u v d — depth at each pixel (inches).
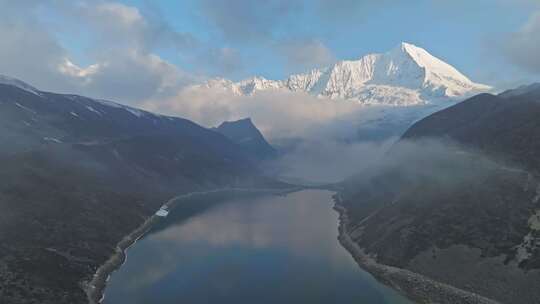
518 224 4426.7
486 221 4685.0
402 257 4827.8
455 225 4859.7
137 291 4197.8
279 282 4549.7
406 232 5137.8
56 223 5201.8
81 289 3991.1
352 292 4296.3
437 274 4350.4
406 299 4131.4
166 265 5017.2
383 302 4067.4
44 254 4335.6
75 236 5113.2
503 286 3865.7
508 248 4207.7
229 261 5231.3
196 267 4985.2
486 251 4315.9
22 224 4837.6
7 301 3371.1
